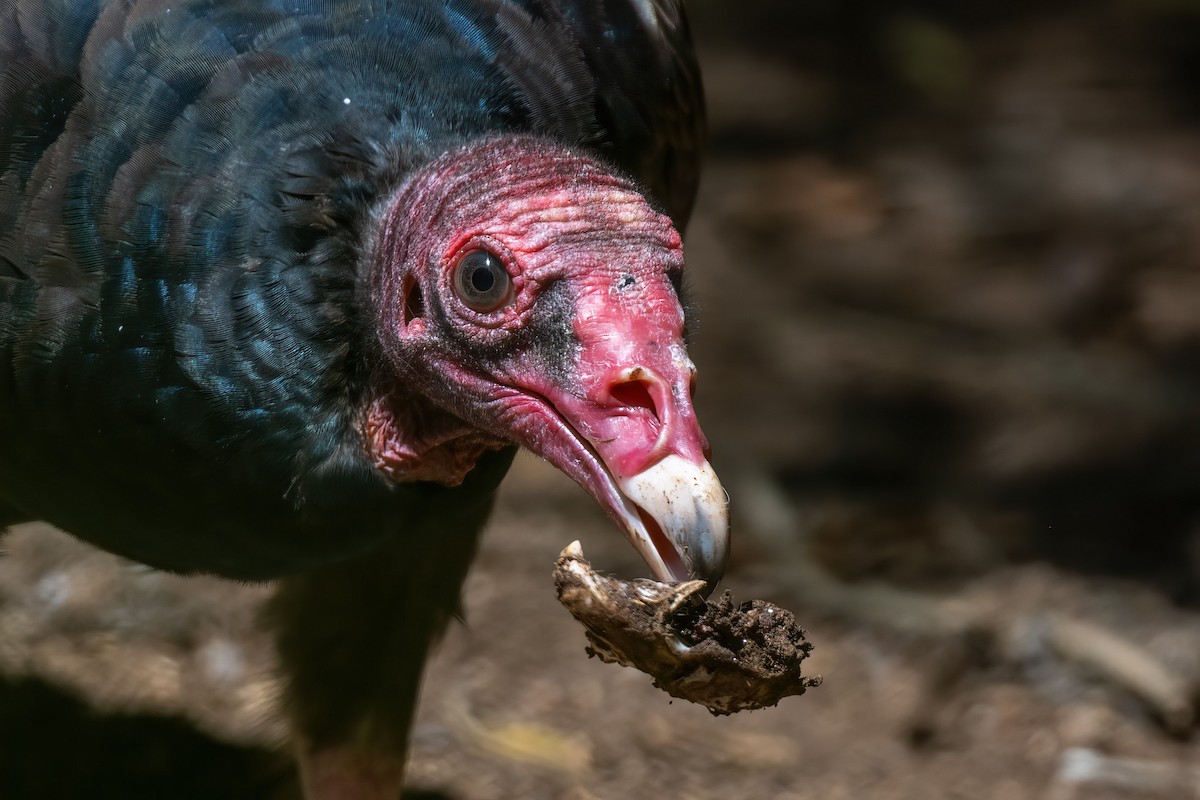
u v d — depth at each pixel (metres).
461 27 6.02
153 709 8.88
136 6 5.82
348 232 5.63
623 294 5.12
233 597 9.75
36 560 10.02
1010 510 11.45
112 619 9.56
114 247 5.64
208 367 5.60
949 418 12.58
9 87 5.81
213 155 5.60
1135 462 11.96
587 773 8.69
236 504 5.80
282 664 7.29
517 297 5.27
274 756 8.38
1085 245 14.94
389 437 5.79
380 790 7.46
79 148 5.73
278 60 5.72
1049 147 16.80
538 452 5.37
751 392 12.80
